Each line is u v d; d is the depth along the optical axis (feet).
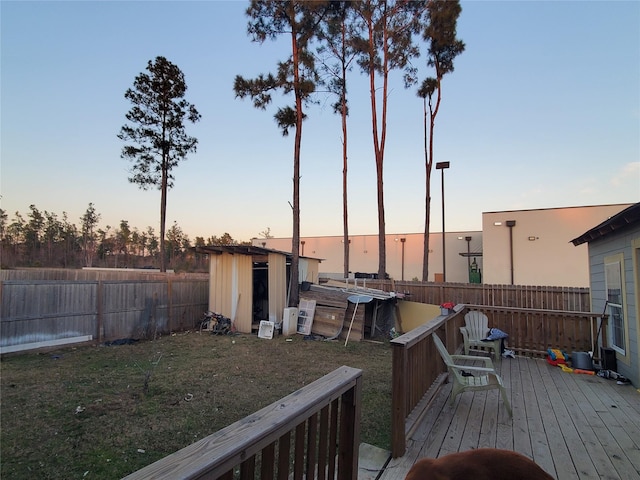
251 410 13.57
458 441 9.56
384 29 47.39
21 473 9.14
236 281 34.22
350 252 80.48
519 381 15.39
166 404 14.17
